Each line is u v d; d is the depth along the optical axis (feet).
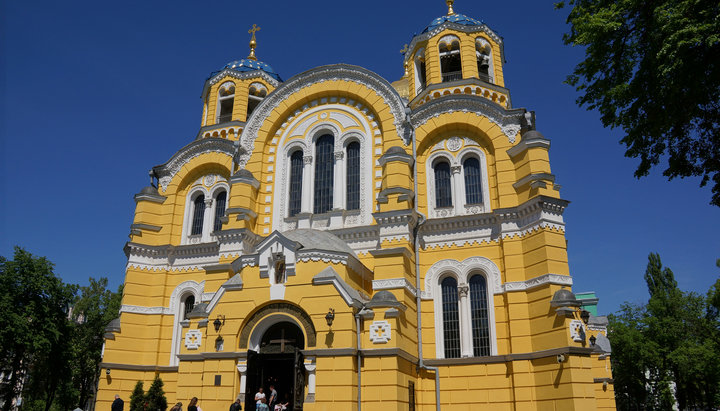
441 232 98.37
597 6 65.31
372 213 93.30
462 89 113.39
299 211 108.99
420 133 105.81
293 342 81.76
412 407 83.05
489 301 92.22
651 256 241.96
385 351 76.02
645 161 63.00
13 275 135.23
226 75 136.98
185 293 113.50
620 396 204.54
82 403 185.16
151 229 118.11
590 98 65.82
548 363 82.23
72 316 194.29
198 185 122.72
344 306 77.92
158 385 102.78
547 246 87.30
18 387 142.72
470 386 87.66
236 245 100.42
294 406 74.69
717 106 57.57
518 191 95.55
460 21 123.65
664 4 54.85
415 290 92.48
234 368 80.18
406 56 132.16
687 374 174.50
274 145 114.73
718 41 47.96
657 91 56.90
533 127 102.63
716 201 60.64
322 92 113.80
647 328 185.16
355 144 110.42
